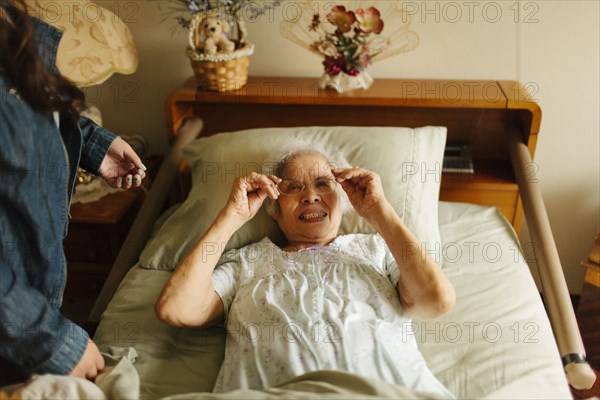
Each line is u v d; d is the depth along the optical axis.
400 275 1.26
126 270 1.52
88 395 0.96
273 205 1.44
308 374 1.04
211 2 1.69
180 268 1.25
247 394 0.97
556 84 1.87
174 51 1.98
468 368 1.22
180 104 1.87
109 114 2.10
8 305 0.90
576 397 1.67
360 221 1.48
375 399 0.94
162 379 1.20
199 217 1.52
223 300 1.32
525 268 1.50
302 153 1.45
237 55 1.74
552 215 2.07
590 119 1.89
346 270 1.32
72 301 1.98
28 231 0.95
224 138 1.67
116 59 1.65
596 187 1.99
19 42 0.90
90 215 1.76
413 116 1.90
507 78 1.88
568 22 1.77
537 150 1.97
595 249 1.72
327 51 1.76
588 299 1.77
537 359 1.22
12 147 0.91
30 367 0.97
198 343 1.30
